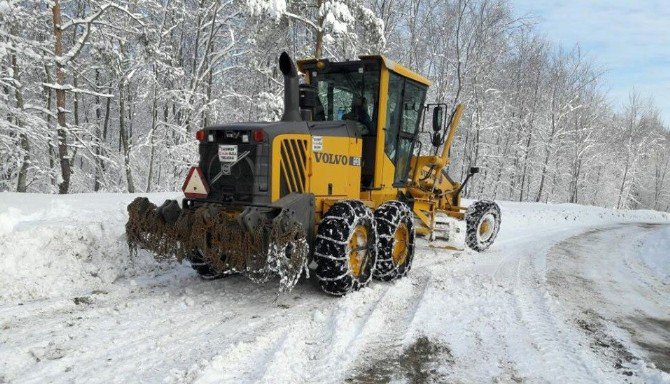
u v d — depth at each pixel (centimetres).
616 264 774
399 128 620
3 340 337
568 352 368
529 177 3198
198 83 1744
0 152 1295
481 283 559
